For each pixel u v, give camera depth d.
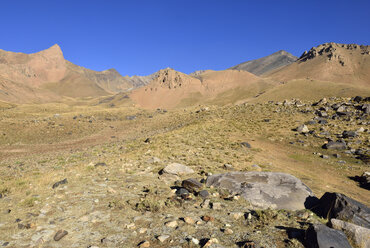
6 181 11.66
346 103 51.94
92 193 9.36
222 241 5.66
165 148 23.53
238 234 6.09
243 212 7.85
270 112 55.25
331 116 43.47
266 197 9.12
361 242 5.62
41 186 10.23
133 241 5.66
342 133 32.06
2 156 30.86
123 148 29.00
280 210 8.17
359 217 7.05
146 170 14.27
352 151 25.64
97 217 7.04
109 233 6.05
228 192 10.06
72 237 5.77
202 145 26.62
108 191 9.65
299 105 61.16
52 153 32.12
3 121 58.38
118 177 12.40
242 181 10.80
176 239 5.75
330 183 15.76
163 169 13.34
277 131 37.78
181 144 26.78
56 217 6.90
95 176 12.48
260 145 29.75
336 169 20.12
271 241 5.71
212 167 16.06
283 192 9.47
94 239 5.71
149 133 55.88
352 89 159.00
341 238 5.37
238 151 24.91
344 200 7.55
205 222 6.85
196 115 71.56
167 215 7.32
